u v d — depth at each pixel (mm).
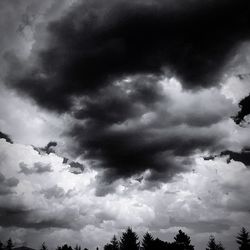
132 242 54562
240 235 63625
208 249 71688
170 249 51375
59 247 75000
